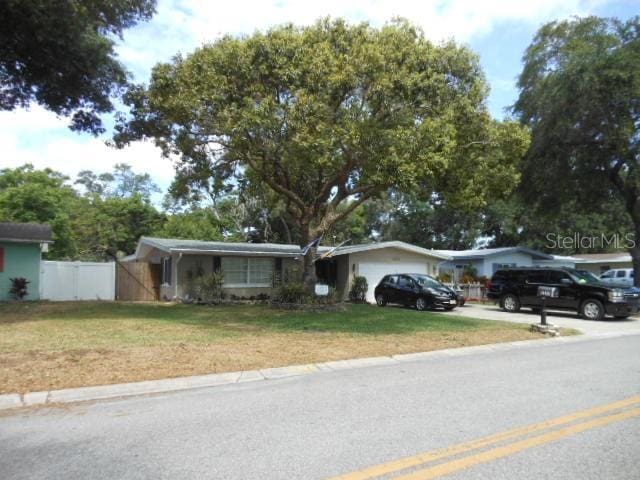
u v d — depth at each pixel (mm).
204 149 17656
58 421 5664
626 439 4906
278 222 42688
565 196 24922
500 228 45188
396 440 4895
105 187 59344
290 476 4078
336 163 15867
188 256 22391
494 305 24219
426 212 46688
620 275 30062
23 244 20688
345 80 13492
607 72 20609
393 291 22078
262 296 23312
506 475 4074
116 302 21062
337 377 7973
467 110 14570
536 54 24531
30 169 32031
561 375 8016
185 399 6617
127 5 15297
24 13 12906
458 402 6320
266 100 13422
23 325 12883
